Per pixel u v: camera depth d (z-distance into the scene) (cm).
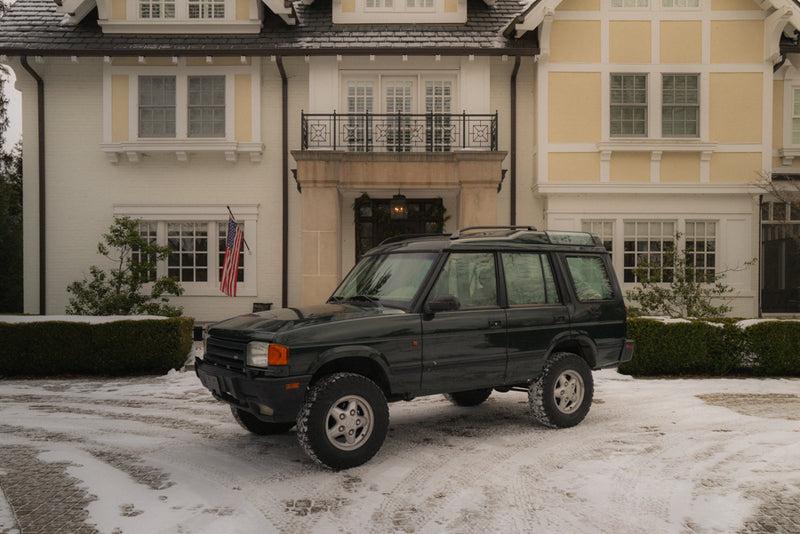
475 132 1257
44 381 812
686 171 1237
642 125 1241
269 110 1289
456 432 553
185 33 1264
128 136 1259
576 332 571
